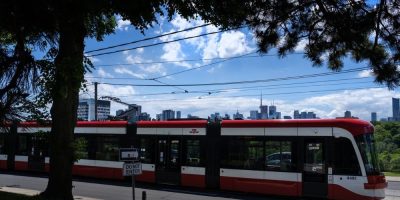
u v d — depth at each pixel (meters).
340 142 18.64
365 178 17.98
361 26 9.07
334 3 9.43
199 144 22.80
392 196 21.94
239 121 21.69
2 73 11.60
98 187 23.48
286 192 19.67
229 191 22.09
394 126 60.81
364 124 18.58
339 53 10.12
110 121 26.95
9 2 9.76
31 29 10.70
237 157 21.41
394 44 8.92
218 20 11.16
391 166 45.75
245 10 10.18
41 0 9.89
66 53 11.87
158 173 24.09
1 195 16.69
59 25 11.16
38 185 24.03
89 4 10.38
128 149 14.24
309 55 10.33
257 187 20.53
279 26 10.11
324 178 18.78
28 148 30.61
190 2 11.16
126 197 19.78
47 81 11.42
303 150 19.50
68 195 15.03
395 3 8.76
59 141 14.97
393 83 9.03
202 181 22.42
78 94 15.54
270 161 20.33
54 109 14.96
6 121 12.41
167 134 24.06
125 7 10.57
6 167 31.56
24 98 12.23
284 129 20.14
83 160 27.50
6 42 11.66
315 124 19.34
